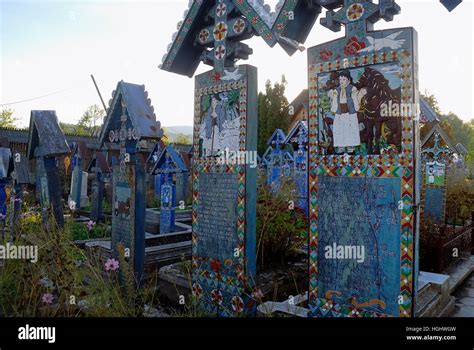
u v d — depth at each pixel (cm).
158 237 868
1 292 435
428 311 466
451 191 1208
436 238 699
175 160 1024
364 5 383
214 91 507
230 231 477
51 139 690
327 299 406
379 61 373
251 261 470
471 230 865
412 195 354
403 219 359
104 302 417
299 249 741
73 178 1463
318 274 412
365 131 383
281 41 441
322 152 412
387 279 368
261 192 730
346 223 393
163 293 584
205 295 507
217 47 505
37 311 413
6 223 686
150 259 711
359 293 384
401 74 361
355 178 388
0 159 780
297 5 416
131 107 567
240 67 473
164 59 562
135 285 550
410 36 356
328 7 419
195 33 543
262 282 571
